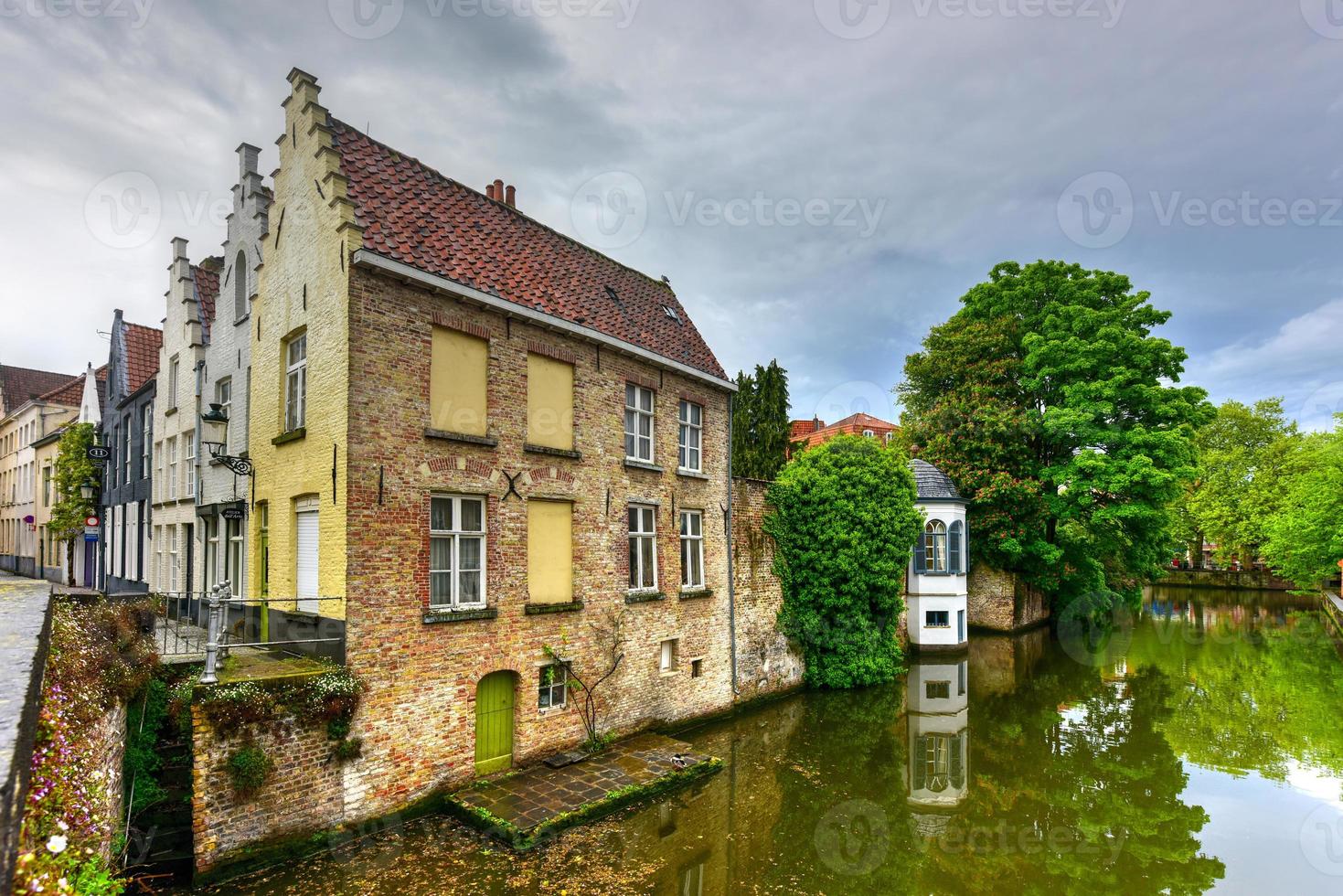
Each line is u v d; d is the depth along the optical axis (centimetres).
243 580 1179
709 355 1634
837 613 1878
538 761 1104
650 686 1347
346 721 851
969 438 2794
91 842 491
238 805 768
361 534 895
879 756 1341
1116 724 1596
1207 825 1068
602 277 1498
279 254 1098
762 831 990
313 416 967
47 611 729
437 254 1060
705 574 1534
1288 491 3944
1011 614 2886
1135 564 2941
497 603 1055
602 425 1277
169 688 824
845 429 3900
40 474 2773
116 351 2106
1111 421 2664
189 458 1507
